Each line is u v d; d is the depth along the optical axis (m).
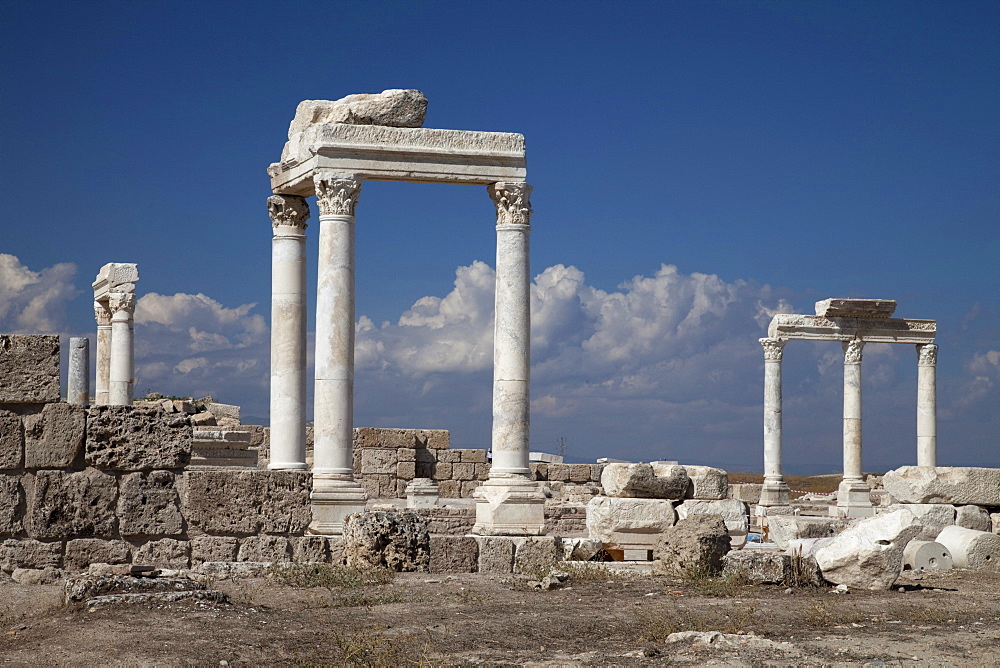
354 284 24.86
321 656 13.31
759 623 15.79
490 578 20.36
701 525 21.02
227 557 18.83
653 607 16.72
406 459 42.56
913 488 28.75
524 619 15.77
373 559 20.25
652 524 24.03
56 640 13.58
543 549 23.08
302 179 25.67
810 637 14.73
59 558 17.45
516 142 25.50
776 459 50.28
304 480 19.39
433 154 24.98
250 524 19.00
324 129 24.61
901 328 50.44
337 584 17.97
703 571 20.34
